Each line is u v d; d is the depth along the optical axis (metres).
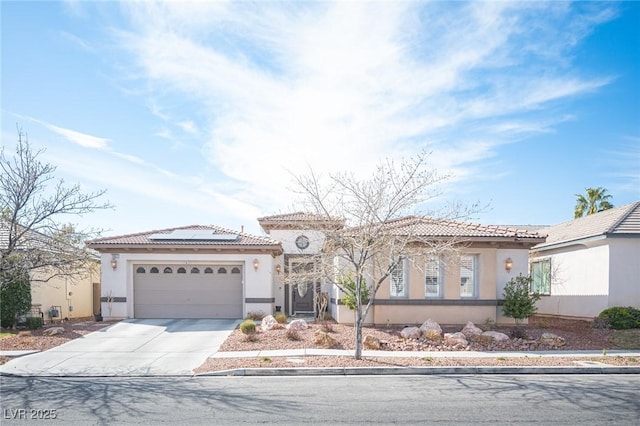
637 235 16.72
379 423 7.00
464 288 17.30
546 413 7.50
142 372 10.74
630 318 15.84
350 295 16.28
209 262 19.42
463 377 10.37
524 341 14.28
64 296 21.23
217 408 7.81
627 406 7.91
